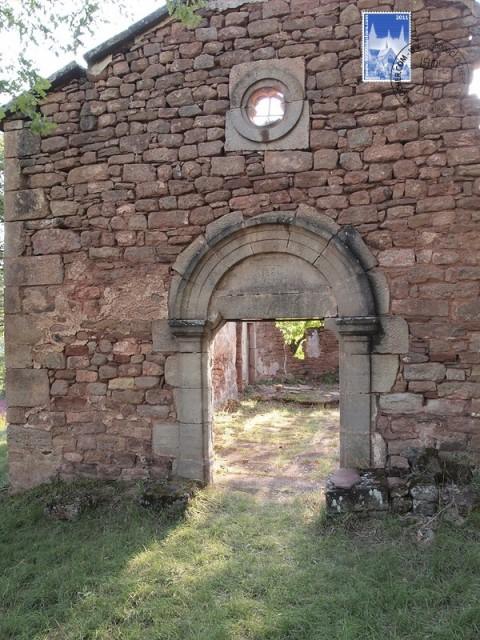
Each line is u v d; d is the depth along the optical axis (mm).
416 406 4742
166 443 5293
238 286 5172
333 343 14531
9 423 5652
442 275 4676
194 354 5195
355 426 4844
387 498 4281
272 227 5004
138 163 5289
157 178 5250
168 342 5266
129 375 5363
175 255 5227
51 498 5023
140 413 5352
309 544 4074
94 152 5398
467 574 3441
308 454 6898
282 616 3152
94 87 5395
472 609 3047
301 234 4953
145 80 5266
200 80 5145
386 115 4766
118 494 5035
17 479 5641
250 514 4777
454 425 4672
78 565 3889
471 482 4344
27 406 5605
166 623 3168
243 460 6676
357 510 4297
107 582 3631
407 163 4727
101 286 5406
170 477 5250
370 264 4801
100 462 5445
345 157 4855
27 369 5594
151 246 5273
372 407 4820
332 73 4875
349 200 4855
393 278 4770
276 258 5086
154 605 3354
